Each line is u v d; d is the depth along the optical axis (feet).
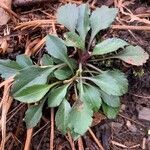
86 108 0.51
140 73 0.56
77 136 0.50
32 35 0.60
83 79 0.55
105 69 0.57
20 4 0.63
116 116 0.56
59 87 0.53
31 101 0.51
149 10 0.62
